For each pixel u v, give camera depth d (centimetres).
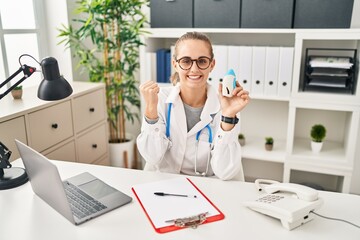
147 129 142
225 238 98
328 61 224
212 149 147
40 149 186
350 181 229
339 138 262
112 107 273
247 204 112
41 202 117
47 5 256
